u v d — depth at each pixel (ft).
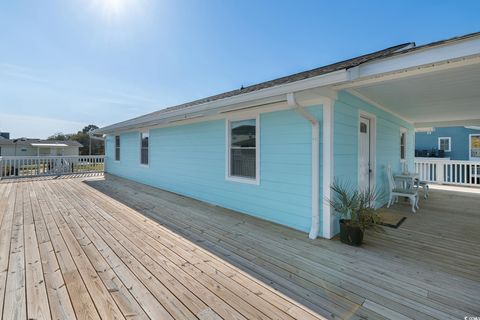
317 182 11.39
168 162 24.12
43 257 8.90
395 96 13.33
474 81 10.09
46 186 25.72
